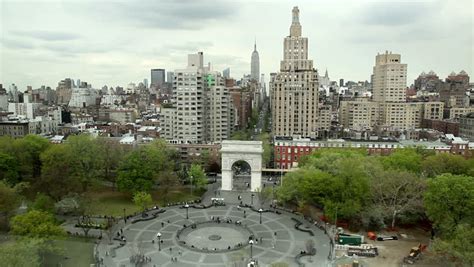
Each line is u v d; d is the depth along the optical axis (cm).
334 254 10562
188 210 14638
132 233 12150
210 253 10744
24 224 9850
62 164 14200
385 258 10312
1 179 14762
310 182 13238
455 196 10456
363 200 12625
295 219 13588
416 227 12531
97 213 13900
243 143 17525
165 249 10950
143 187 14925
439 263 9719
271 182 19225
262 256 10550
